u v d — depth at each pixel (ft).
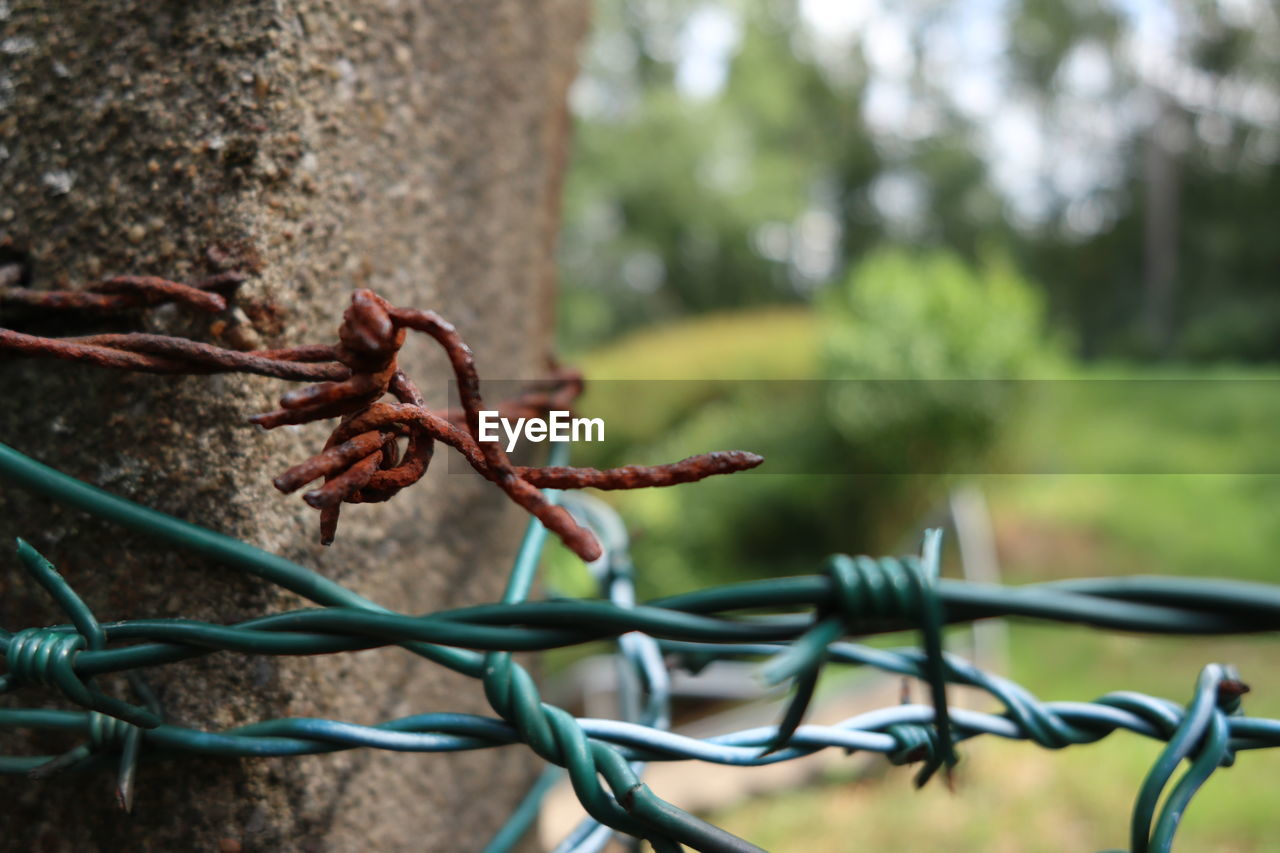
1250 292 19.86
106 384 0.72
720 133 16.67
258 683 0.73
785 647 0.81
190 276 0.72
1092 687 4.14
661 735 0.65
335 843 0.76
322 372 0.66
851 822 3.22
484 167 0.96
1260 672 4.10
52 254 0.73
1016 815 3.13
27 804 0.74
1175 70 21.68
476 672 0.65
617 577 0.93
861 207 22.66
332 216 0.76
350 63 0.78
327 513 0.59
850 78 21.26
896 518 6.26
